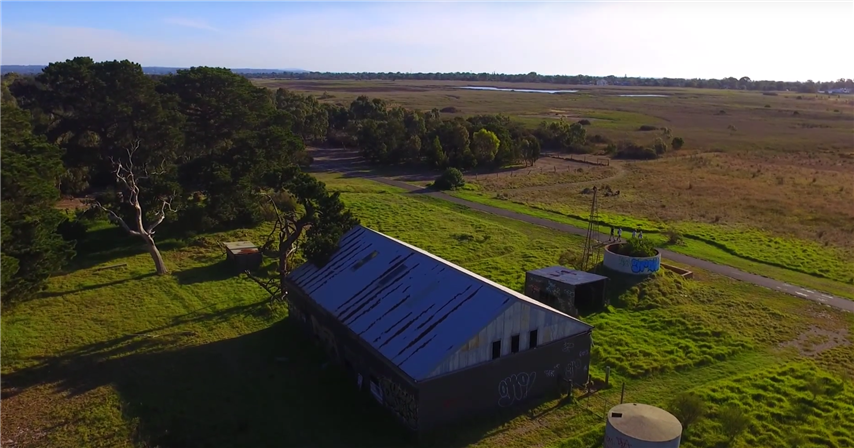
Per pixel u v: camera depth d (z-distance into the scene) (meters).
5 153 32.75
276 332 32.19
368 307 27.44
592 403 24.86
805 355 29.94
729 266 44.81
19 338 30.86
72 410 24.11
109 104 56.25
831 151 110.81
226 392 25.69
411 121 115.75
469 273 27.20
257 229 53.25
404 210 62.31
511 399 24.33
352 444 21.94
